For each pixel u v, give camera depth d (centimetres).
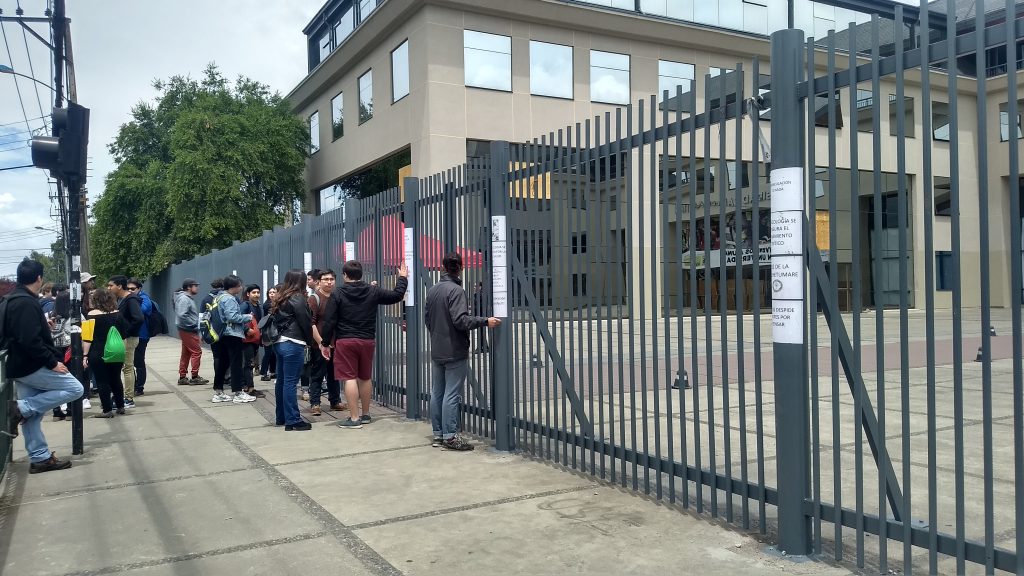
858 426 391
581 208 577
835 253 397
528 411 819
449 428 696
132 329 991
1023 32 324
